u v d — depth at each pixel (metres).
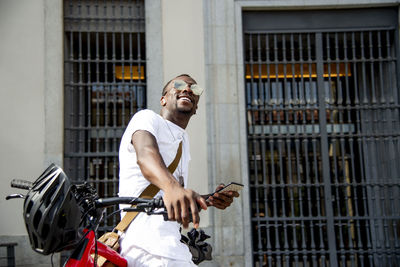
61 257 5.69
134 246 2.17
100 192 6.05
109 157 6.11
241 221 5.79
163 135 2.31
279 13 6.31
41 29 5.97
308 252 5.90
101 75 6.47
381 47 6.59
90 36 6.29
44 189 1.65
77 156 5.96
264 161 6.08
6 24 5.95
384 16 6.36
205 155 5.88
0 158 5.75
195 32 6.07
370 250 5.99
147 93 5.97
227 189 2.11
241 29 6.12
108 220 5.98
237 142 5.93
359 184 6.10
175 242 2.21
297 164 6.06
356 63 6.66
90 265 1.83
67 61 6.08
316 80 6.38
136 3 6.23
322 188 6.24
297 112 6.39
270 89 6.38
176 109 2.52
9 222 5.63
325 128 6.17
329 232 5.98
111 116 6.33
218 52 6.05
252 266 5.74
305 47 6.72
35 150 5.80
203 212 5.77
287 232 6.21
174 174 2.43
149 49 6.02
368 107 6.20
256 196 6.00
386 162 6.19
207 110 5.95
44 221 1.63
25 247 5.59
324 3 6.22
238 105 5.99
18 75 5.89
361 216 6.16
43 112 5.87
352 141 6.18
